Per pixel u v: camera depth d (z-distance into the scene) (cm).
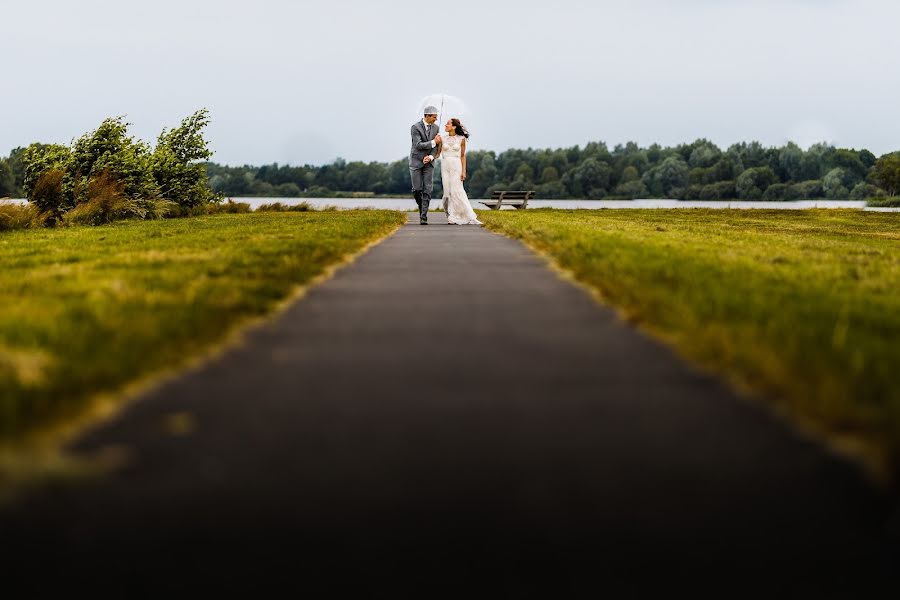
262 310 634
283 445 333
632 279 772
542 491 287
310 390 412
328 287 782
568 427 355
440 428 353
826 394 374
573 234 1445
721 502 279
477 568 237
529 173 17562
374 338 537
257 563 239
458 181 1997
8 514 269
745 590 228
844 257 1267
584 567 238
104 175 2294
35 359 442
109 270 902
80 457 319
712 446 332
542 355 487
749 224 2598
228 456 321
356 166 18925
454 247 1253
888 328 581
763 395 402
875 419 343
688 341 505
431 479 297
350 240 1312
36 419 357
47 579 230
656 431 350
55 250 1246
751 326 538
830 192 16725
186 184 2856
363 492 286
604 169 16988
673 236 1598
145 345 482
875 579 233
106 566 237
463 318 610
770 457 320
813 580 233
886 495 285
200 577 232
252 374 445
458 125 1984
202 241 1365
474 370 451
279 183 18925
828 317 611
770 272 950
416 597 223
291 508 273
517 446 331
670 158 17288
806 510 274
